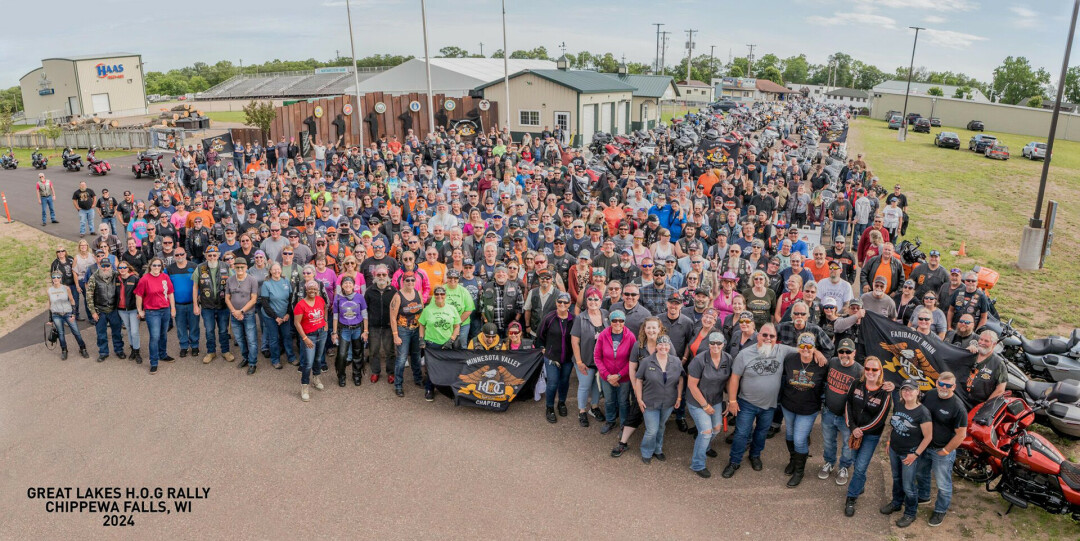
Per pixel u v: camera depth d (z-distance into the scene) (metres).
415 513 8.20
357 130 40.19
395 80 49.84
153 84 134.75
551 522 8.02
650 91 55.16
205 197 17.98
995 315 12.44
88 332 14.39
